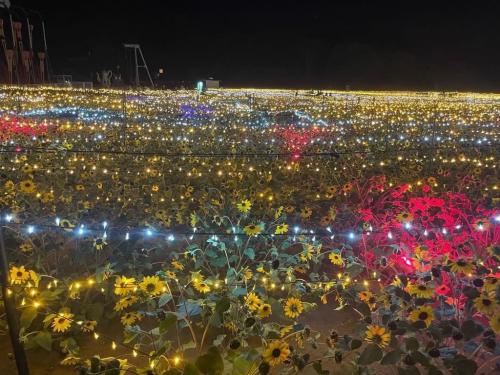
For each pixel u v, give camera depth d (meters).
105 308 5.91
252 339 5.37
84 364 4.38
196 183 10.59
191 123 20.36
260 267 6.09
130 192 8.75
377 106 28.84
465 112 25.73
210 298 5.49
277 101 33.72
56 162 11.00
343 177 11.22
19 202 8.02
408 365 4.16
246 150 13.48
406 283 5.16
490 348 4.36
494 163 12.80
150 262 7.04
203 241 7.43
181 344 5.33
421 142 15.96
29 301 5.28
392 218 8.20
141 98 30.69
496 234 6.70
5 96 25.94
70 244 6.86
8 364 5.05
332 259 6.27
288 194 9.39
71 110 23.78
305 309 5.88
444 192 9.80
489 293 4.70
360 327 5.06
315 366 4.36
